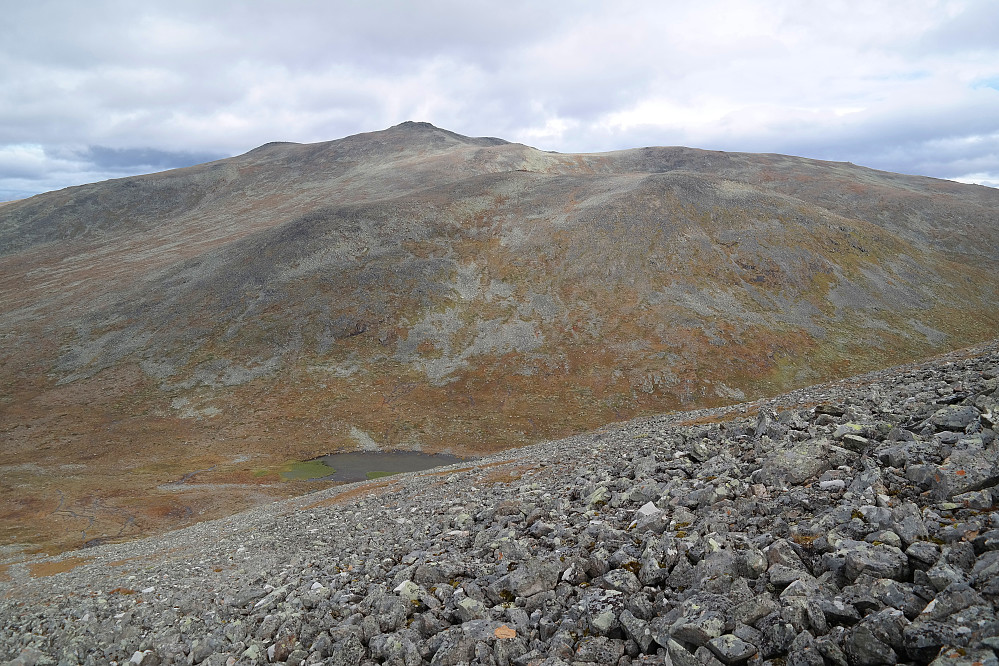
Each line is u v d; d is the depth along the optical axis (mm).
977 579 5887
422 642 8656
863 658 5504
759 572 7652
